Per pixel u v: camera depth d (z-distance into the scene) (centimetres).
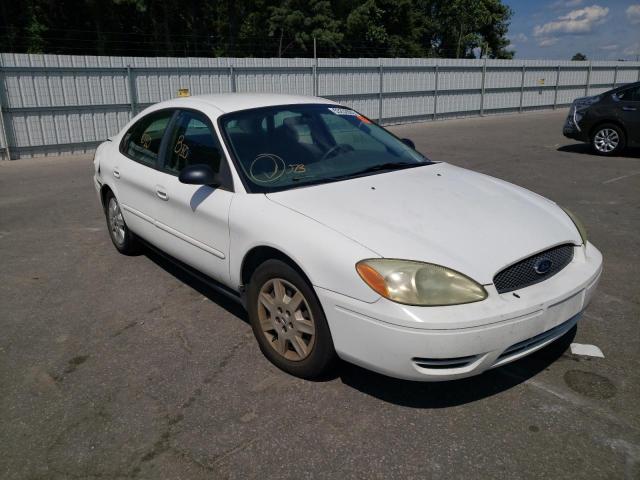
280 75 1599
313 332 288
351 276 259
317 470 238
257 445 254
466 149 1230
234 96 415
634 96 1040
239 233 319
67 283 455
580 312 293
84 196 793
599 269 305
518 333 258
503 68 2223
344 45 3919
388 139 421
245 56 3819
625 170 931
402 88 1911
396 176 352
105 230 610
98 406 287
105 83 1295
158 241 425
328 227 280
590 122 1095
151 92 1377
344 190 323
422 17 4659
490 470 236
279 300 304
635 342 343
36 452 253
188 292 432
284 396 291
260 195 321
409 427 265
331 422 269
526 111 2403
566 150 1188
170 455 249
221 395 293
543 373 309
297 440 257
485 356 254
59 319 389
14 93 1177
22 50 3188
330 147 378
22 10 3189
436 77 2000
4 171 1052
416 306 247
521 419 269
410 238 270
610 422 266
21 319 390
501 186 361
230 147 350
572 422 267
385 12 4209
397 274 251
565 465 238
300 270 288
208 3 3691
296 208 301
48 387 305
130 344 351
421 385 299
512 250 273
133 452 251
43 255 527
